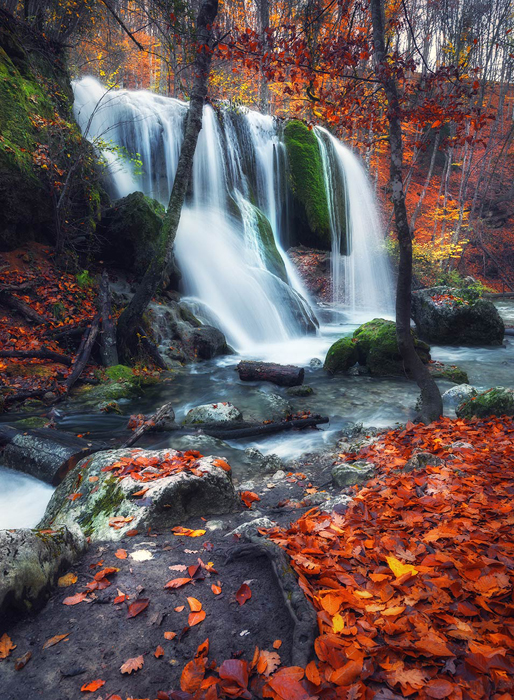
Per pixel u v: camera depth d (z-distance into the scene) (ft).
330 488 13.20
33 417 20.39
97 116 44.91
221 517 10.83
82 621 6.86
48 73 38.32
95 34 52.65
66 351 27.35
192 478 10.64
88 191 34.50
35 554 7.31
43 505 13.23
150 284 28.22
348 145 72.49
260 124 53.36
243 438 19.33
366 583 7.39
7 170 28.96
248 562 8.20
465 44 63.21
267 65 17.30
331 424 21.35
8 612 6.80
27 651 6.31
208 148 47.83
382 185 92.89
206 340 33.37
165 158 47.96
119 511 9.96
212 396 25.03
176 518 10.22
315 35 18.19
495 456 13.06
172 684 5.74
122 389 24.82
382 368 30.55
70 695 5.62
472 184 98.99
